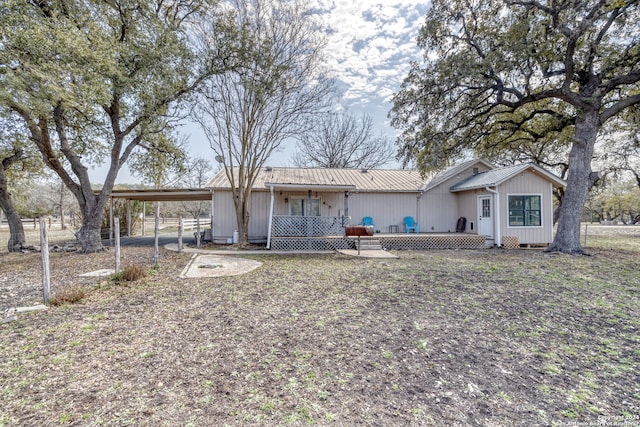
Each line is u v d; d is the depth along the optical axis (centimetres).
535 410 225
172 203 3291
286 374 272
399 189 1498
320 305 480
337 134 2731
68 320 410
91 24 916
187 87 1215
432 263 879
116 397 236
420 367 287
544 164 1775
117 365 287
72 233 2153
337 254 1097
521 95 1126
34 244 1395
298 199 1444
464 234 1391
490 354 315
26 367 282
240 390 246
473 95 1147
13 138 987
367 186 1505
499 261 909
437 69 1100
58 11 899
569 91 1043
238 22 1182
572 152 1088
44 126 1080
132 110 1147
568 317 427
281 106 1284
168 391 244
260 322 404
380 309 460
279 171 1616
